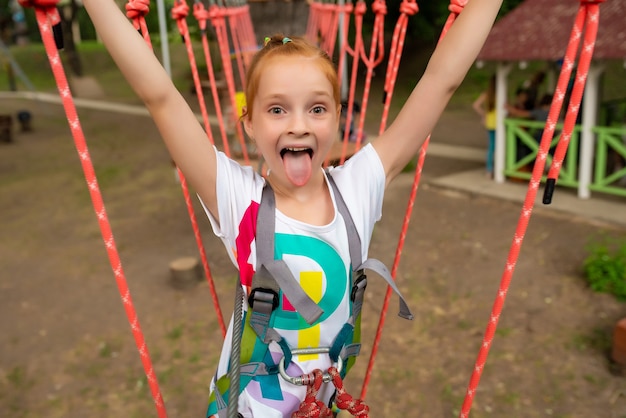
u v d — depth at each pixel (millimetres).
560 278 5699
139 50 1278
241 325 1369
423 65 19578
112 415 4109
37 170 11555
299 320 1380
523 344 4680
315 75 1274
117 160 12086
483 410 3979
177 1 1782
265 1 4285
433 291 5633
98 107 19953
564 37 7566
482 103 9062
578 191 7934
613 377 4207
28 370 4672
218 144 11930
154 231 7676
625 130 7254
